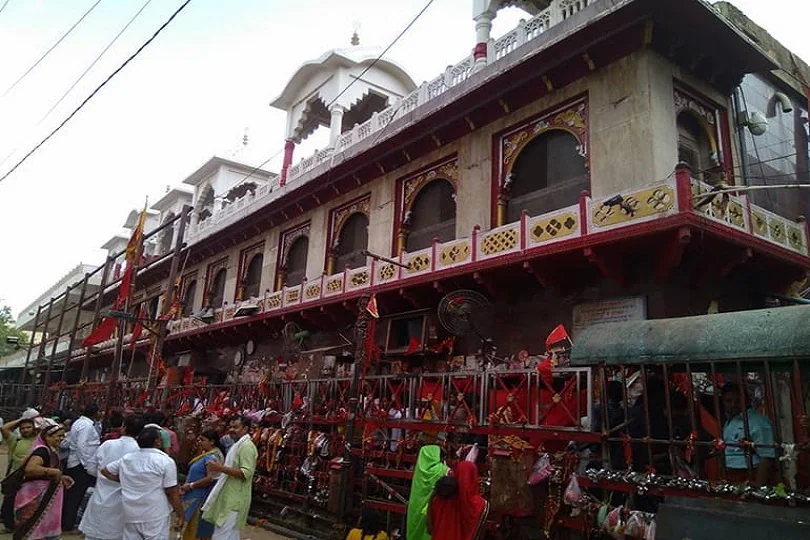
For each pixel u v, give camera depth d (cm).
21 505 606
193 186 2962
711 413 677
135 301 2895
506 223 1172
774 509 426
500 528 623
